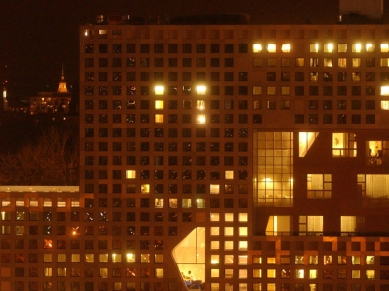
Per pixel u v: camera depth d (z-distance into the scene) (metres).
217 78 135.88
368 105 136.00
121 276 137.00
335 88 135.88
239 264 136.12
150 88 136.25
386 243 136.00
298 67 135.75
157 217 136.62
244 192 135.88
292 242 135.88
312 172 137.25
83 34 136.50
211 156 136.00
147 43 136.12
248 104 135.75
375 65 135.75
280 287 136.12
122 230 136.75
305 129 136.00
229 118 135.88
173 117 136.25
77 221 137.38
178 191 136.25
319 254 135.88
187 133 136.12
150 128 136.38
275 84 135.75
